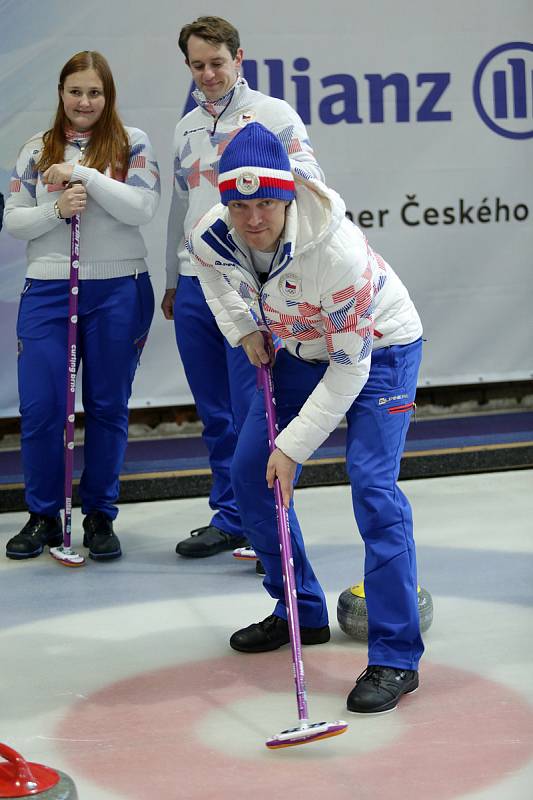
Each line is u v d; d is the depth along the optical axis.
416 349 3.65
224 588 4.78
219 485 5.32
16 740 3.34
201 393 5.25
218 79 4.73
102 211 5.18
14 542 5.31
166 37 6.74
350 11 6.95
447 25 7.09
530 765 3.07
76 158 5.20
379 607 3.53
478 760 3.10
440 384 7.38
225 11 6.79
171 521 5.94
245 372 4.76
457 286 7.32
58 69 6.64
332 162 7.06
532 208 7.36
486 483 6.49
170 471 6.48
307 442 3.38
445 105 7.16
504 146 7.27
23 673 3.87
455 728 3.31
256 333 3.77
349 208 7.12
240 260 3.26
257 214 3.04
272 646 4.01
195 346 5.19
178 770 3.11
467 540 5.35
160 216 6.89
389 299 3.55
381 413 3.54
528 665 3.79
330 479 6.59
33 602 4.65
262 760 3.15
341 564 5.04
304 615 4.00
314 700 3.56
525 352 7.46
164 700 3.61
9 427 7.21
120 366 5.28
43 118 6.67
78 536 5.70
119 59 6.70
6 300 6.80
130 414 7.36
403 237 7.21
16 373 6.89
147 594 4.72
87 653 4.05
